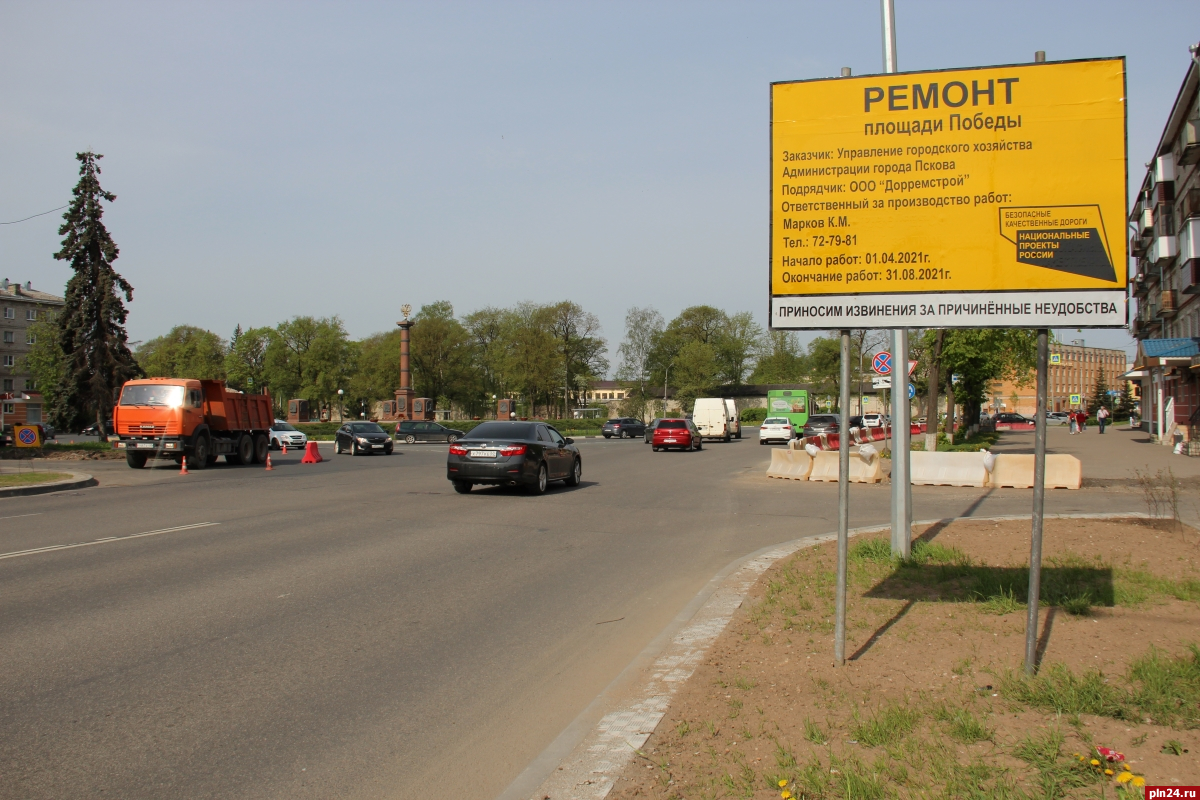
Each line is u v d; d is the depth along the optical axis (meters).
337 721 4.82
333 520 13.34
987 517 12.46
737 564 9.16
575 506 15.46
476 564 9.70
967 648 5.62
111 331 35.44
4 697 5.12
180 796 3.85
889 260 5.77
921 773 3.73
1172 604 6.70
